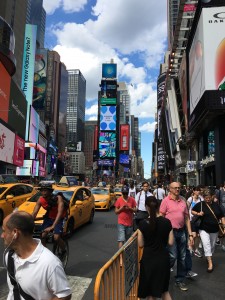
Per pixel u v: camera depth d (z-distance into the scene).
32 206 10.62
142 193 10.68
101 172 141.62
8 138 45.84
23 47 92.94
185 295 5.87
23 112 61.50
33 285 2.29
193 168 40.69
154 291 4.29
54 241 6.88
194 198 9.77
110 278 3.69
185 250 6.39
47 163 116.94
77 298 5.60
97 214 20.17
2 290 5.75
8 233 2.37
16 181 22.14
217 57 31.77
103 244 10.35
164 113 78.75
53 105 170.88
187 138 45.59
